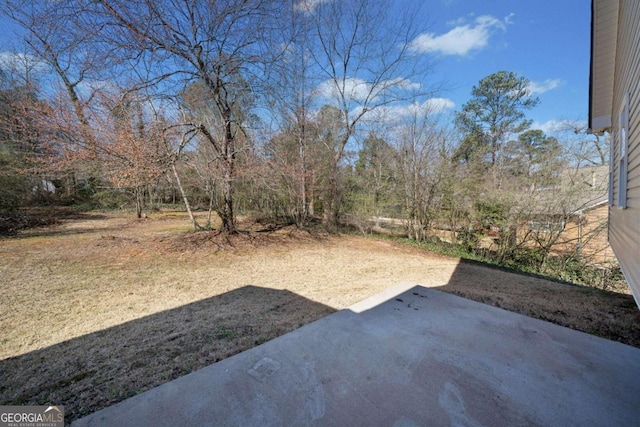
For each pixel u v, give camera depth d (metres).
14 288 3.79
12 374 2.02
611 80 4.89
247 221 11.01
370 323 2.90
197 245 6.54
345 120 10.75
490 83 18.91
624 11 3.30
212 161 6.46
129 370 2.09
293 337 2.58
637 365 2.19
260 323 2.93
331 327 2.80
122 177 5.66
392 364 2.17
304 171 8.74
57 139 5.75
